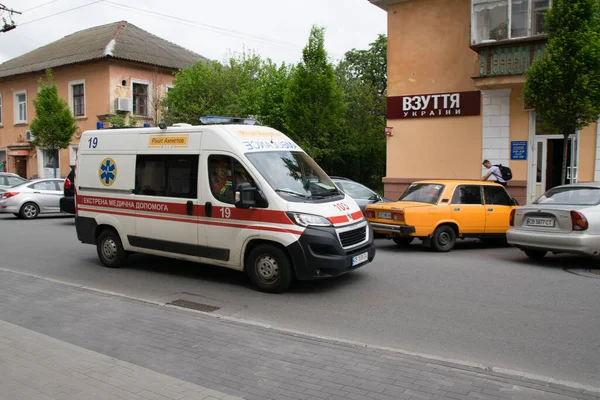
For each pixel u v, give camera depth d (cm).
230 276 849
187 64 3061
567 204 913
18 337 527
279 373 438
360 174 2864
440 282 792
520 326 576
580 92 1134
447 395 393
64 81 2905
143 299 704
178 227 813
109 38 2911
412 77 1708
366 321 602
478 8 1499
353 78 3378
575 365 466
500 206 1130
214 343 515
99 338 530
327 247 702
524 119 1524
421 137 1695
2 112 3309
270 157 780
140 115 2861
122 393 397
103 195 915
